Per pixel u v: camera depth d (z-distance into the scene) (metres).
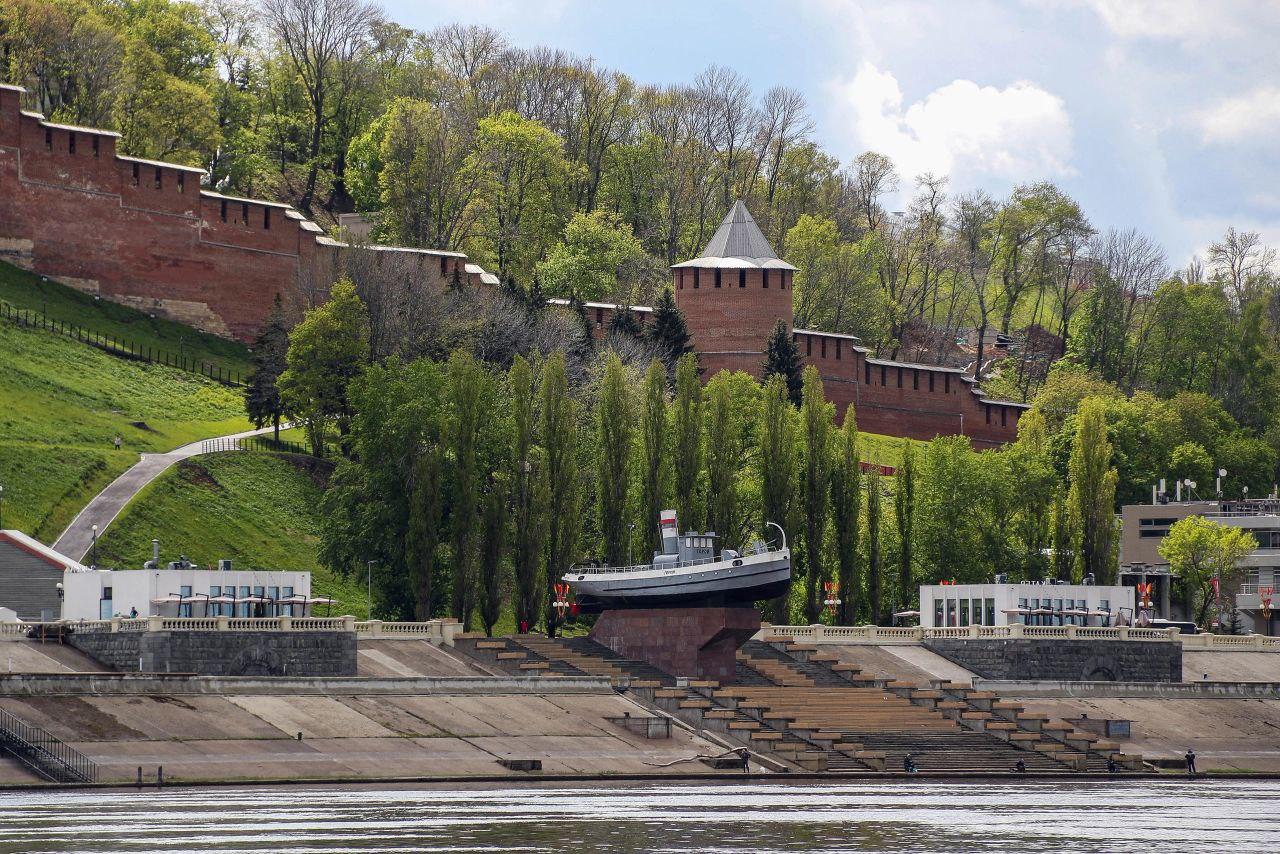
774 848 184.50
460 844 181.25
